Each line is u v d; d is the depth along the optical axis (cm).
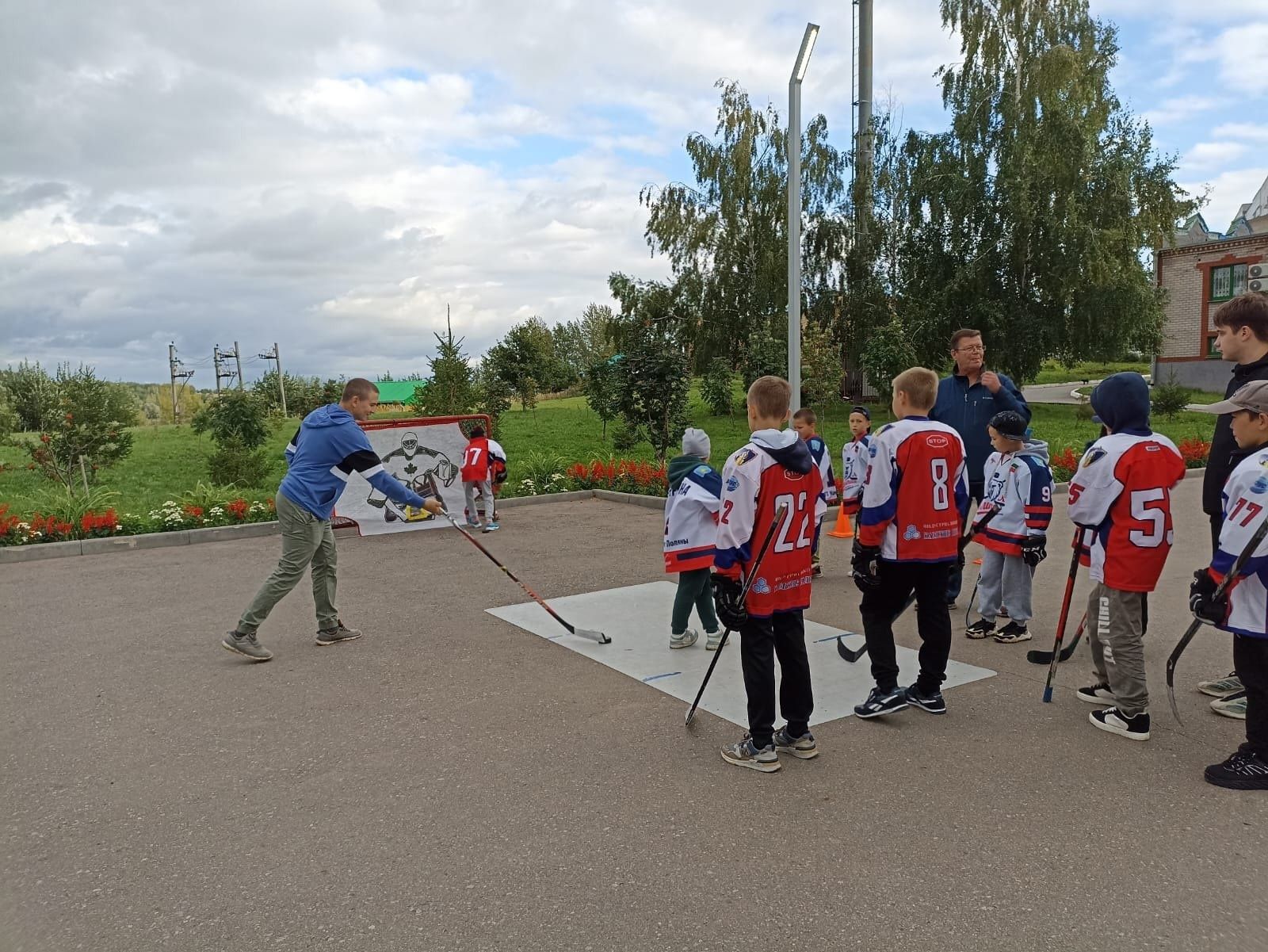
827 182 3092
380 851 316
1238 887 283
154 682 514
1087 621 449
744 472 360
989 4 2888
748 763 379
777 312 3095
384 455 1066
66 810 356
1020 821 328
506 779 374
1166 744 398
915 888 285
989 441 599
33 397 2947
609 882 292
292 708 467
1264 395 357
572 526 1076
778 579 372
